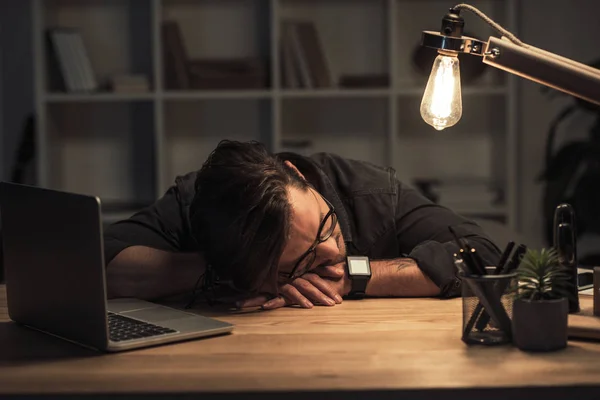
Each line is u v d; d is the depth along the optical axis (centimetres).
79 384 117
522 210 421
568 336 138
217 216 154
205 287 171
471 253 134
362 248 203
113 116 417
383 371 121
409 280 173
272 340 139
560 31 412
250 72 383
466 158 417
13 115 416
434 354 129
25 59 414
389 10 381
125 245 177
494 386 114
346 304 168
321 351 132
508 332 135
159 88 381
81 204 132
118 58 413
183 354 132
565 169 382
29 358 131
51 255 141
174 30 382
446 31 147
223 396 113
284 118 416
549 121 416
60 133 414
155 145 386
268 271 157
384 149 418
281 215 152
